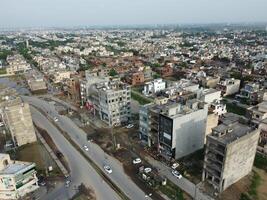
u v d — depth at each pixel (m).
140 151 100.94
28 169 78.00
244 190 75.69
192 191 76.12
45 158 98.19
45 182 82.94
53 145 108.62
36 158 98.38
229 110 142.75
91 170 89.31
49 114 144.88
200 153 97.56
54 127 127.19
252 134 77.06
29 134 110.44
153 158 95.50
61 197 75.81
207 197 73.38
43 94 185.12
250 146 78.31
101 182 82.50
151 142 101.81
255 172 85.12
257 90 155.12
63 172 88.56
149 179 82.00
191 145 96.62
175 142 90.12
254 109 107.19
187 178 82.56
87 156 98.62
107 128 123.12
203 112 95.00
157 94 166.38
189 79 192.50
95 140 111.56
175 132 88.38
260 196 72.88
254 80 182.62
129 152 100.56
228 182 76.31
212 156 74.88
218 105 116.62
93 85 138.88
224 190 76.00
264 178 81.69
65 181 83.56
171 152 91.31
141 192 76.81
